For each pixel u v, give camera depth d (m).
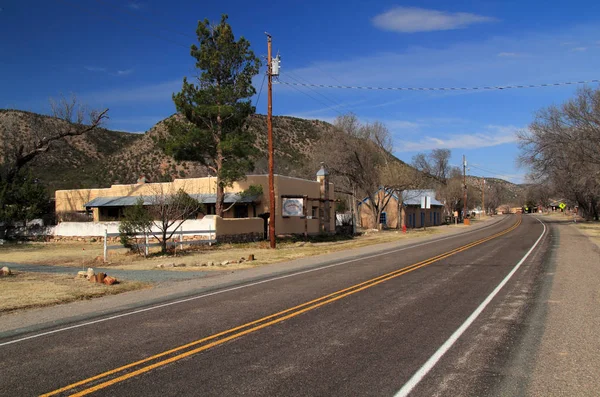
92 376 5.18
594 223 56.47
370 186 47.31
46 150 35.53
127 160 74.81
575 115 33.19
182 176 70.56
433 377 4.95
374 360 5.52
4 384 5.00
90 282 12.89
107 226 31.41
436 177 83.00
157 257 20.41
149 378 5.06
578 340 6.33
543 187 65.75
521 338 6.43
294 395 4.52
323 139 50.28
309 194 36.03
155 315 8.56
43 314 9.00
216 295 10.68
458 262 16.14
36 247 28.42
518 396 4.47
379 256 19.66
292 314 8.16
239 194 29.58
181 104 28.08
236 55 29.11
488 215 123.81
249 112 29.86
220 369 5.30
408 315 7.91
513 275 12.66
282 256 20.70
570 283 11.24
